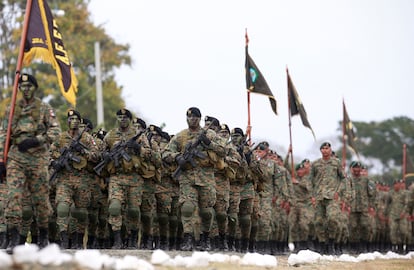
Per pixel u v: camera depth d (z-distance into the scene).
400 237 110.88
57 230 61.06
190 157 58.88
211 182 59.38
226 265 47.00
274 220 76.88
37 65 156.62
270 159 76.06
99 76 137.62
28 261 36.78
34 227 56.19
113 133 59.53
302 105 90.69
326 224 80.94
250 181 67.62
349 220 93.88
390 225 111.12
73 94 56.78
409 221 111.00
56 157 59.22
